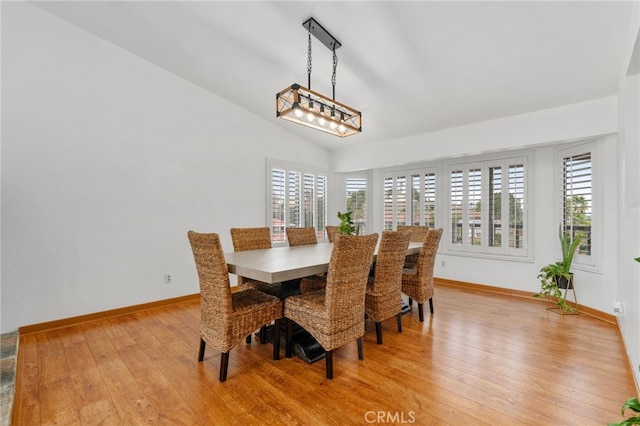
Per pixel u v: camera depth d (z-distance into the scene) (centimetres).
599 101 285
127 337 257
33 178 267
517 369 202
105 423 153
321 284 295
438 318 305
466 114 351
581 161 322
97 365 209
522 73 263
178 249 359
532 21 205
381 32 236
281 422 153
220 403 169
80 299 290
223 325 191
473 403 167
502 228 398
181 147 362
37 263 268
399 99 336
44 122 272
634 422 108
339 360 218
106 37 302
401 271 269
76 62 289
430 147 418
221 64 325
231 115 411
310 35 249
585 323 287
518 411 160
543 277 353
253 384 188
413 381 189
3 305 253
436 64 265
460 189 437
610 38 209
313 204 523
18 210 260
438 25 219
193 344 244
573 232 331
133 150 325
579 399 169
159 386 185
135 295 325
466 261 431
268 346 246
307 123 257
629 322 210
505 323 288
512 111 332
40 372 200
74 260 287
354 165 518
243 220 423
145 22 274
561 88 277
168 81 352
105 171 306
